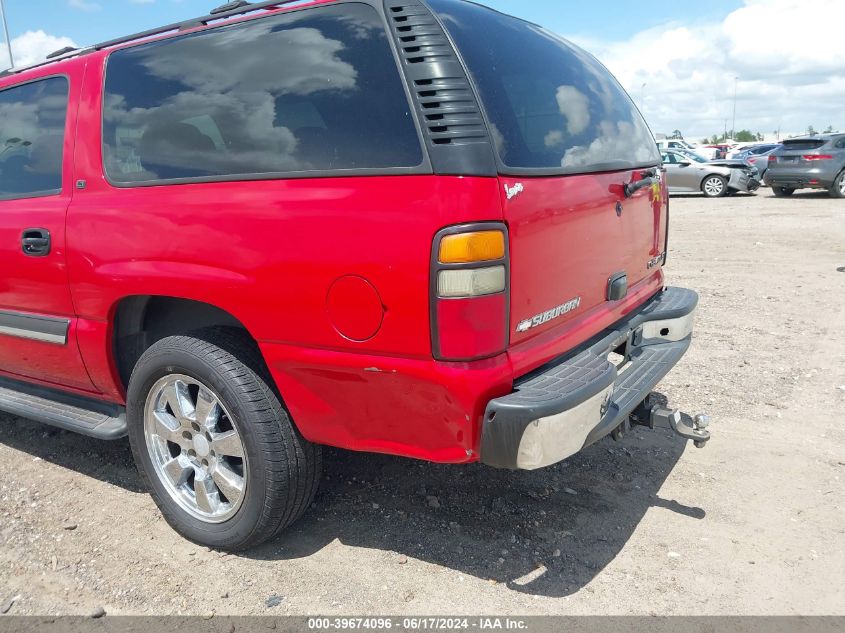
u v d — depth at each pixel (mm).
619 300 3086
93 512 3180
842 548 2816
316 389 2459
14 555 2846
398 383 2279
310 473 2723
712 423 4039
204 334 2742
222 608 2516
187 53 2822
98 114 3031
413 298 2170
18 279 3254
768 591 2568
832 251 9781
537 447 2184
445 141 2164
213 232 2539
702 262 9320
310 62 2475
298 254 2354
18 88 3445
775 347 5445
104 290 2904
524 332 2357
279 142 2475
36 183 3242
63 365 3254
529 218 2316
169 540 2955
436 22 2307
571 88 2959
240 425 2617
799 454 3625
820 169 18156
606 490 3307
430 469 3510
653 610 2477
